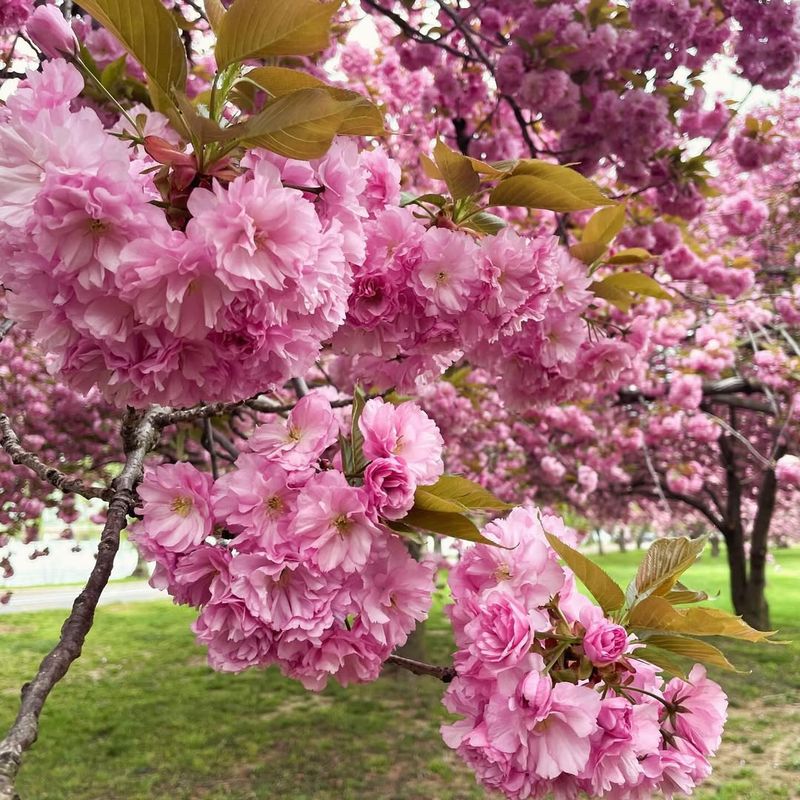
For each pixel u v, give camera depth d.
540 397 2.32
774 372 7.51
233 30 0.97
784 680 9.35
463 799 5.92
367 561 1.17
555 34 3.73
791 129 8.43
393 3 4.96
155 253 0.89
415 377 1.97
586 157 4.02
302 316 1.02
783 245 8.63
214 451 2.64
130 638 13.22
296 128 0.95
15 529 6.58
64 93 0.97
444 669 1.51
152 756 7.00
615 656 1.26
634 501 16.27
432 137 6.77
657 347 8.01
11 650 11.97
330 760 6.81
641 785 1.29
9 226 0.91
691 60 4.16
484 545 1.38
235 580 1.14
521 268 1.62
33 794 6.11
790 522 21.00
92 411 6.95
